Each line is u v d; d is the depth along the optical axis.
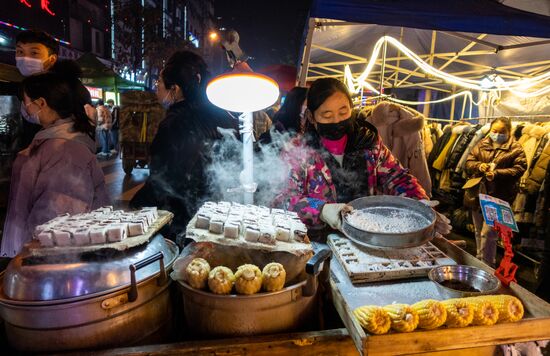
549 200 3.93
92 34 17.02
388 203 1.58
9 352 1.03
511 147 4.07
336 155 1.76
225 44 1.38
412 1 3.21
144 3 21.23
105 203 1.84
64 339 0.97
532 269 4.20
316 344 1.02
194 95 1.94
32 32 2.11
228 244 1.10
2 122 4.72
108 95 16.28
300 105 2.44
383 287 1.20
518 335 1.01
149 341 1.08
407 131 3.16
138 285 1.02
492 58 6.39
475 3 3.24
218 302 1.00
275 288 1.01
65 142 1.63
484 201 1.32
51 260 1.02
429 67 5.35
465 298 1.03
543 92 5.47
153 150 1.86
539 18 3.18
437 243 1.59
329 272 1.14
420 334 0.94
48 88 1.63
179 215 1.86
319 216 1.51
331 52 6.59
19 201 1.62
